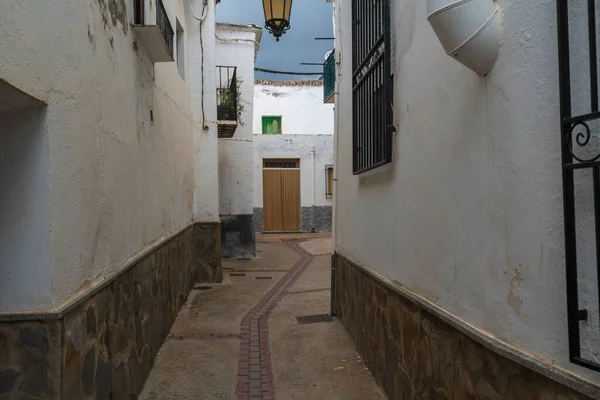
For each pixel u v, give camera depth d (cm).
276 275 893
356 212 471
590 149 150
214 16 824
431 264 276
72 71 242
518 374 186
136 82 385
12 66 180
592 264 150
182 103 675
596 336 148
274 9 613
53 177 218
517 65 184
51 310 214
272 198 1723
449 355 249
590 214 150
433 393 270
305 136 1719
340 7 541
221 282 816
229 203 1097
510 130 190
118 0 333
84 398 246
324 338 501
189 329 539
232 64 1082
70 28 240
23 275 214
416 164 299
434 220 271
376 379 388
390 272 355
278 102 1991
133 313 354
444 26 199
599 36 148
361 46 434
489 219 208
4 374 212
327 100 885
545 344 170
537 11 172
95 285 268
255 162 1703
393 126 340
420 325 290
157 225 471
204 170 813
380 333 377
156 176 468
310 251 1243
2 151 215
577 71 155
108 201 300
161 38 393
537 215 174
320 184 1738
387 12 346
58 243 222
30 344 212
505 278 196
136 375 360
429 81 275
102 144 290
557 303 164
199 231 806
